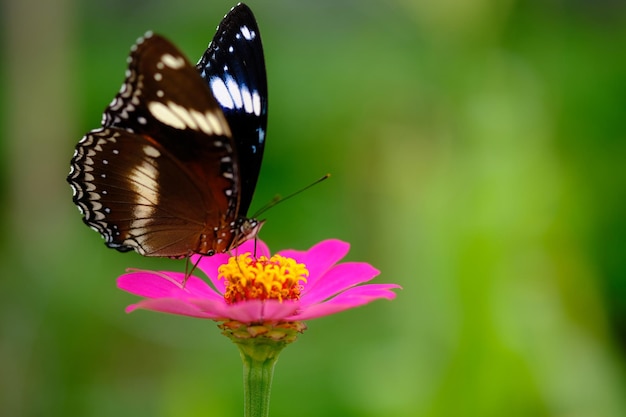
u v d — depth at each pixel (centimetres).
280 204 91
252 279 61
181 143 61
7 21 85
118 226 61
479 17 74
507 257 71
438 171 74
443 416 71
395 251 75
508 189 72
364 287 61
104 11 109
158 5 109
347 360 74
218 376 74
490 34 74
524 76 74
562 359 71
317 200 90
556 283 72
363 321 77
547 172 72
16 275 79
